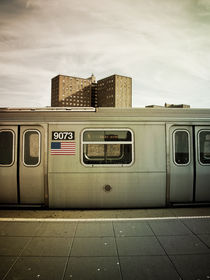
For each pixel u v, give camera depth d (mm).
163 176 5812
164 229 4586
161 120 5879
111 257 3572
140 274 3154
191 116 5941
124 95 146000
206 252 3717
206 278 3076
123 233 4410
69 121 5762
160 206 5832
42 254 3652
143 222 4938
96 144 5762
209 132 5992
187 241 4086
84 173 5684
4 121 5758
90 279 3045
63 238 4195
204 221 4988
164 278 3072
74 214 5426
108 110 5844
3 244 3977
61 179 5672
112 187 5719
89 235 4324
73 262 3432
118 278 3068
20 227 4676
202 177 5895
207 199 5930
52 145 5715
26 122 5742
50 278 3062
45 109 5875
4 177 5715
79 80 160750
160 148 5840
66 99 156375
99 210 5691
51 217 5234
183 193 5871
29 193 5723
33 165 5707
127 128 5809
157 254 3660
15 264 3375
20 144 5738
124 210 5695
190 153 5910
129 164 5758
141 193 5777
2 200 5746
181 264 3387
